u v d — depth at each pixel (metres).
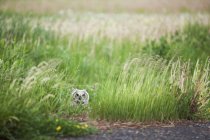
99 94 17.72
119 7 51.09
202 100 17.34
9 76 16.16
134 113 16.42
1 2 51.69
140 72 17.94
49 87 17.12
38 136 13.87
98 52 27.33
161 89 17.09
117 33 30.30
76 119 16.25
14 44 21.12
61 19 36.78
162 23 30.03
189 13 44.00
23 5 49.88
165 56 22.12
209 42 25.75
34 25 28.77
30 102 14.69
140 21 34.47
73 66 21.48
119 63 24.00
